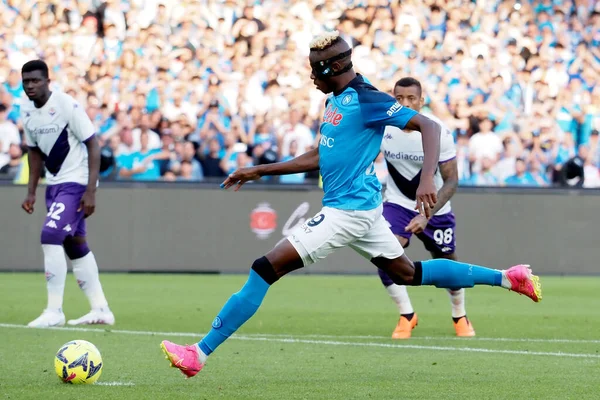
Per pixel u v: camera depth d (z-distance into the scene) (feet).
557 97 182.80
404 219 80.18
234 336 78.38
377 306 107.55
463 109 177.78
